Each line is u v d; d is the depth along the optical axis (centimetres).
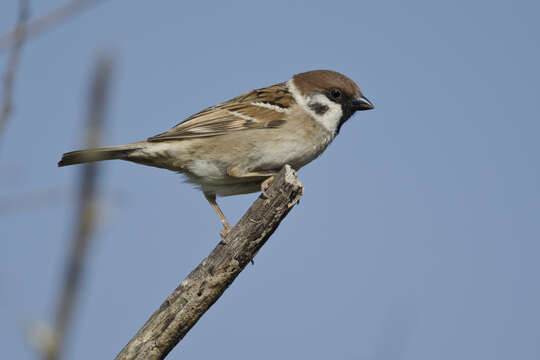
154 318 738
